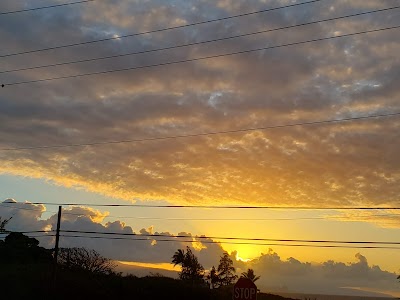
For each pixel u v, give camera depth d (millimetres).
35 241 85125
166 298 65438
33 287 56188
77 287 58219
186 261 93875
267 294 89125
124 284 64062
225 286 90562
